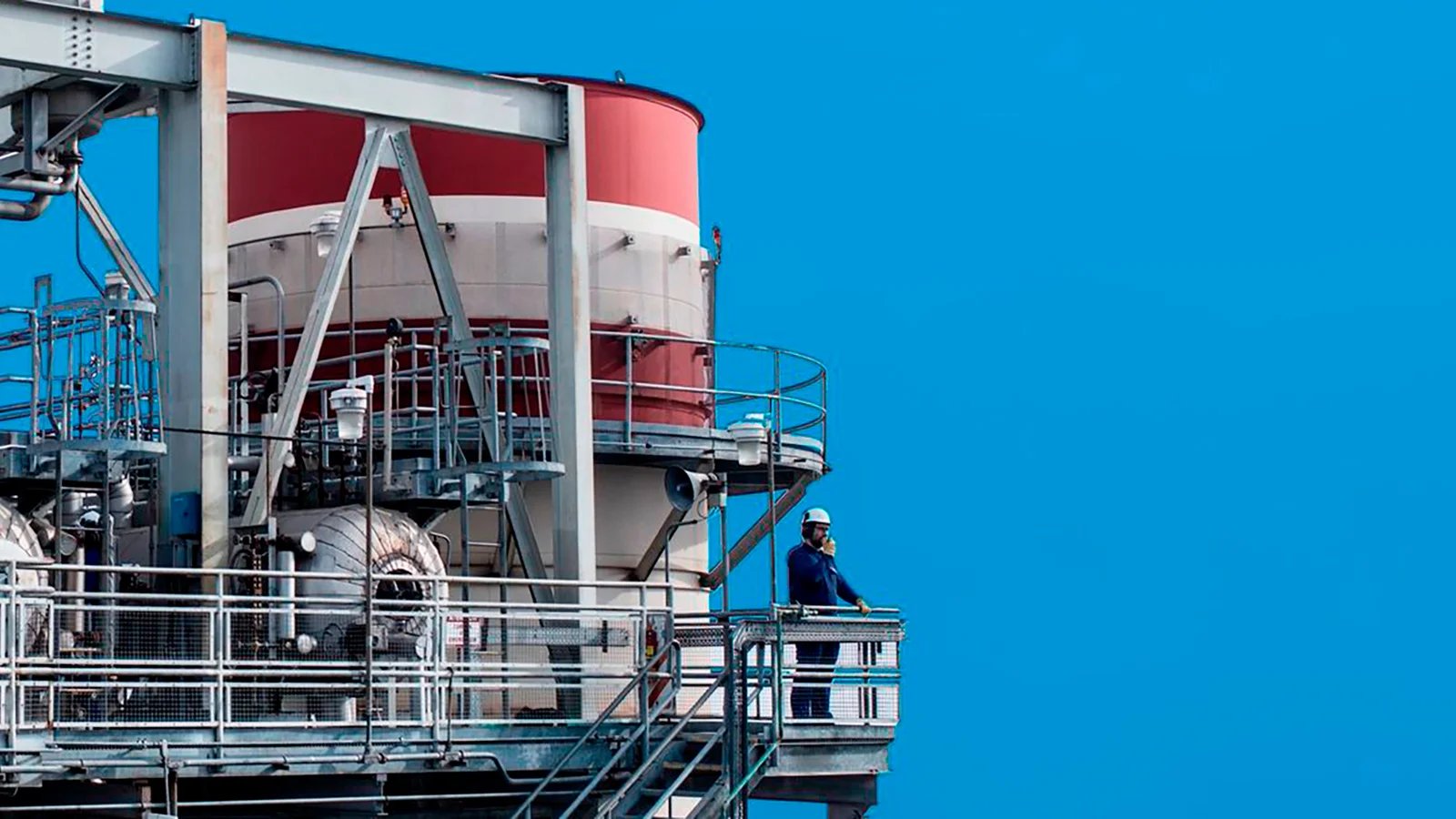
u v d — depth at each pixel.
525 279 42.22
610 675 30.62
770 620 29.58
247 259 43.41
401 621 31.39
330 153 42.75
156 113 36.31
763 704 31.52
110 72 31.12
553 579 34.97
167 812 26.92
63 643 29.12
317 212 42.72
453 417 34.25
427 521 35.47
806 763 30.05
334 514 32.59
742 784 28.98
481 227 42.19
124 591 31.28
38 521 32.72
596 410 42.25
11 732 25.97
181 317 31.55
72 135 32.75
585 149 39.69
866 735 30.72
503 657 30.47
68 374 31.44
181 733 27.25
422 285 41.91
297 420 36.25
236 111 43.84
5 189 33.50
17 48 30.36
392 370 39.38
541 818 30.44
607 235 43.00
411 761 29.06
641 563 42.66
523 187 42.50
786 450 42.75
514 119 35.22
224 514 31.09
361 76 33.75
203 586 30.89
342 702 29.61
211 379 31.27
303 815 29.80
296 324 42.59
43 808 27.02
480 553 41.16
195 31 31.70
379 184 42.22
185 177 31.69
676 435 41.44
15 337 34.72
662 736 30.91
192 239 31.48
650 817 28.98
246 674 27.91
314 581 31.89
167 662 27.20
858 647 31.39
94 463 30.84
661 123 44.22
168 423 31.48
